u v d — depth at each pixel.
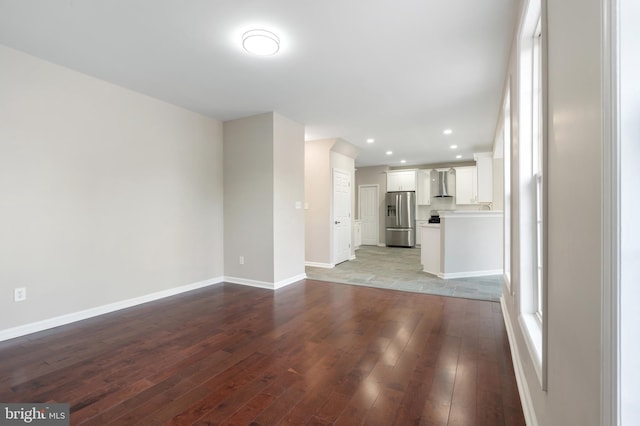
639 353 0.62
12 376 2.07
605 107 0.65
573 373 0.92
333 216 6.08
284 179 4.59
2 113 2.61
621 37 0.62
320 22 2.29
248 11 2.16
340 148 6.32
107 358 2.32
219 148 4.77
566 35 0.98
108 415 1.68
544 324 1.28
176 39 2.52
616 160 0.63
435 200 8.99
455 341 2.62
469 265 5.10
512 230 2.47
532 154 1.93
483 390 1.91
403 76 3.21
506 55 2.77
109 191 3.37
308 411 1.71
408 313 3.33
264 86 3.47
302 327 2.94
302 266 4.99
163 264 3.95
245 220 4.60
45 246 2.87
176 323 3.04
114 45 2.61
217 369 2.17
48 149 2.89
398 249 8.69
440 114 4.44
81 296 3.13
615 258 0.63
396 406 1.75
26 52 2.72
